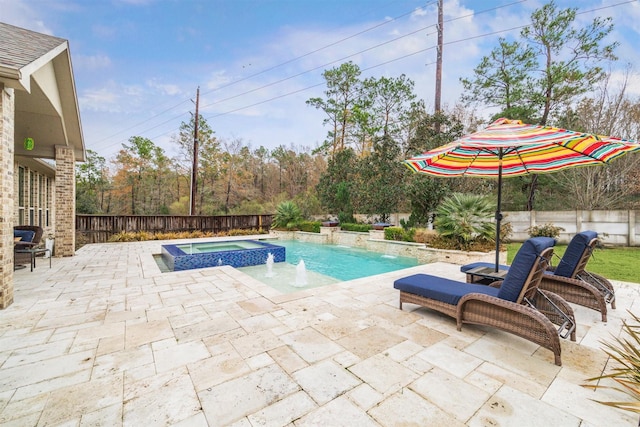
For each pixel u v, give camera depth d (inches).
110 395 79.4
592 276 160.4
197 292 178.1
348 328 124.0
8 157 155.4
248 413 72.1
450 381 85.7
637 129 481.1
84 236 472.4
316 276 278.4
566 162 157.6
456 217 325.1
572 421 69.4
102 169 965.2
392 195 530.0
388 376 88.2
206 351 104.0
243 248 396.2
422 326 126.3
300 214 629.0
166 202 1016.2
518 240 463.8
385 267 329.1
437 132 489.4
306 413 72.1
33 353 102.9
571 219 428.8
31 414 71.8
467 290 128.6
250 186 1114.1
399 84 693.3
